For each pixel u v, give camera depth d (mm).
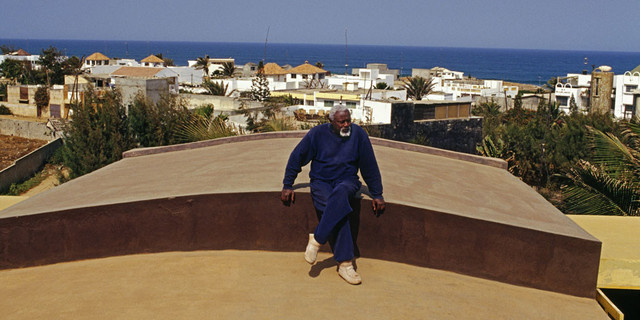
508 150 29562
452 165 7828
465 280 5066
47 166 36375
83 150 22875
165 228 5301
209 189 5461
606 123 27562
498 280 5125
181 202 5281
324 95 58531
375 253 5293
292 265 5098
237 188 5434
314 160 5004
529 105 68688
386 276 4977
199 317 4156
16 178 32156
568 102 66875
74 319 4176
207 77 86938
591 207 11539
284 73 95750
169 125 23203
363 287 4727
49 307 4375
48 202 5742
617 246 5977
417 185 6133
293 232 5332
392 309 4395
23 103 60000
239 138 8969
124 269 4996
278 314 4215
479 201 5852
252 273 4906
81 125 23000
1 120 49031
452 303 4617
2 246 5125
